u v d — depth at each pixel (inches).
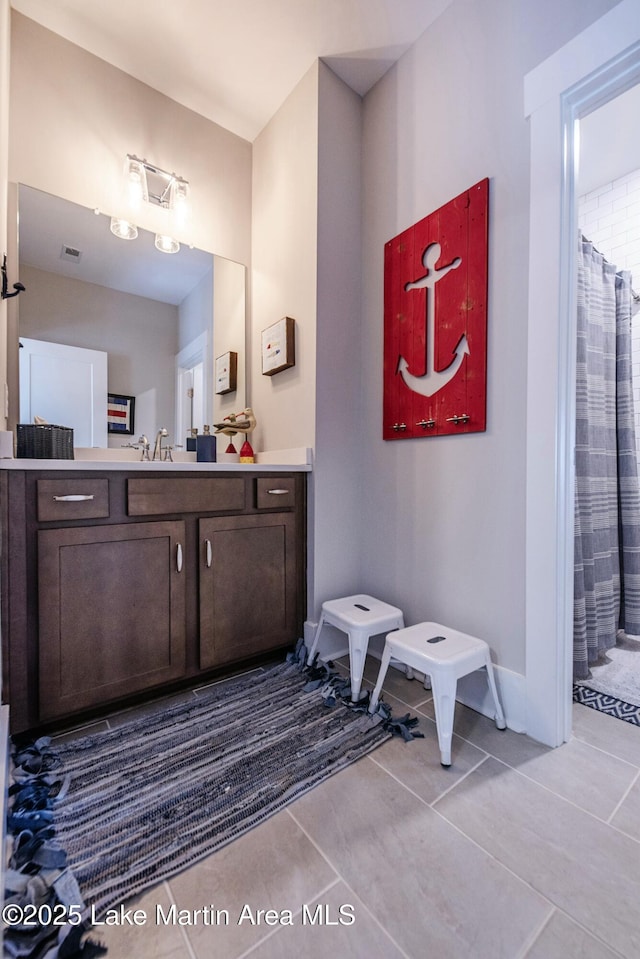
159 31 68.6
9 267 65.9
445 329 63.9
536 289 51.6
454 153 62.7
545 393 50.8
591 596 70.9
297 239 79.0
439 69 65.2
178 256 83.1
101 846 37.1
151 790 43.5
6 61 59.0
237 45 70.7
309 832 38.6
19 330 66.9
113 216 75.6
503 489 56.5
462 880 33.9
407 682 66.9
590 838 37.8
